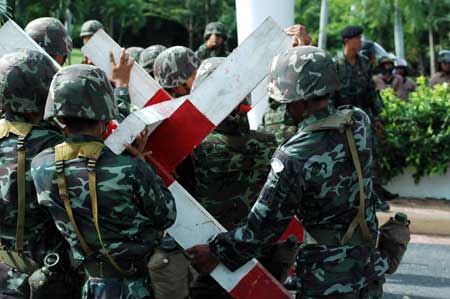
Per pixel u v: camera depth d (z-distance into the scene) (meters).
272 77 3.20
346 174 3.14
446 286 5.91
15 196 3.23
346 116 3.18
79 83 3.01
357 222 3.17
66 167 3.04
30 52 3.30
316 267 3.17
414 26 19.47
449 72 10.78
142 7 35.72
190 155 3.85
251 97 4.30
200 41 38.66
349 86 7.96
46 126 3.35
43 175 3.08
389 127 8.99
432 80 10.79
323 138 3.13
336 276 3.14
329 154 3.11
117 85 3.79
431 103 8.92
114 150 3.09
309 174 3.10
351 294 3.14
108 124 3.28
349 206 3.16
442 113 8.89
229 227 3.89
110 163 3.03
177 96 4.43
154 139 3.41
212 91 3.38
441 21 23.95
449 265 6.50
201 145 3.82
